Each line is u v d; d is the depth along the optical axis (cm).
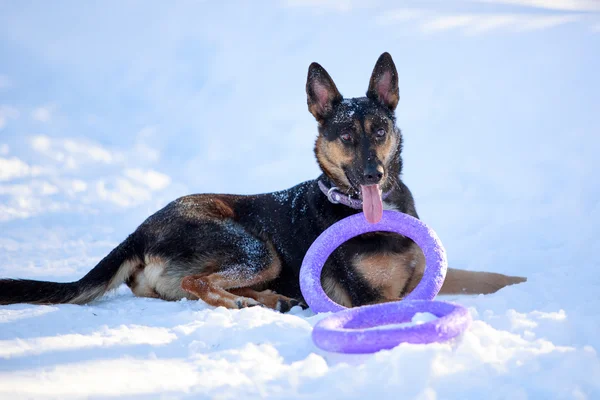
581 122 1382
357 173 634
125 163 1575
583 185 1041
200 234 684
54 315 573
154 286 701
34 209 1255
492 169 1225
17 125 1786
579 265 702
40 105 1958
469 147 1380
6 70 2209
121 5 2611
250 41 2350
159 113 1931
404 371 371
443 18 2355
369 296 639
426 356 381
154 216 714
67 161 1558
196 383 392
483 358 395
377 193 629
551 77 1702
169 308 630
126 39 2411
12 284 630
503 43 2034
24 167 1489
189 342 486
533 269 747
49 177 1436
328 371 393
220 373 404
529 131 1402
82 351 463
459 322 426
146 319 571
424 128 1548
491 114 1551
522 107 1555
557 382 364
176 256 686
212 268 675
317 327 442
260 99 1934
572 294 586
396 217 624
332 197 666
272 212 709
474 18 2316
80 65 2253
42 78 2166
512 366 386
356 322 486
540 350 413
